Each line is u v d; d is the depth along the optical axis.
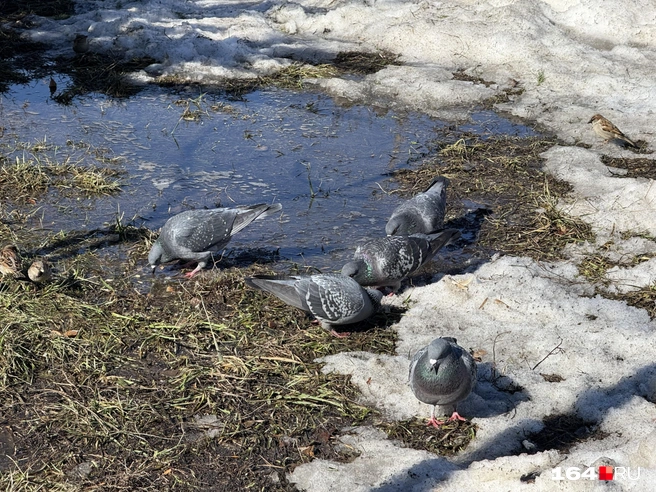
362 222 4.14
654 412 3.42
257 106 4.86
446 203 4.22
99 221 4.11
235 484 3.30
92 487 3.28
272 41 5.37
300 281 3.65
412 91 4.93
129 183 4.32
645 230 4.05
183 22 5.47
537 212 4.18
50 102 4.84
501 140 4.59
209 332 3.67
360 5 5.56
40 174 4.30
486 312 3.75
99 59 5.18
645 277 3.86
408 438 3.40
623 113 4.71
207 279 3.87
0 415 3.44
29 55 5.23
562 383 3.51
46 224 4.09
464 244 4.04
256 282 3.66
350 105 4.87
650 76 4.91
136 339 3.65
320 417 3.44
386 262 3.74
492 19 5.31
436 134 4.64
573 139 4.59
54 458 3.34
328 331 3.68
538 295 3.78
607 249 3.99
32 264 3.75
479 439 3.39
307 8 5.71
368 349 3.63
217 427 3.42
